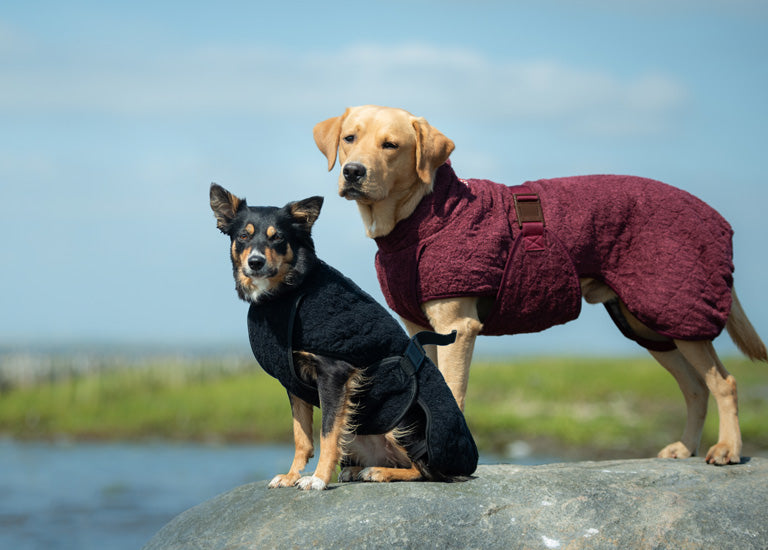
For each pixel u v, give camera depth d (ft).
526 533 15.14
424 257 18.70
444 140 18.99
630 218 19.57
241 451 59.00
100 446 61.87
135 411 71.82
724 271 19.44
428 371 16.19
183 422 68.49
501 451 52.03
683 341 19.56
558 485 16.43
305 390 16.11
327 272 15.78
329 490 16.01
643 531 15.37
